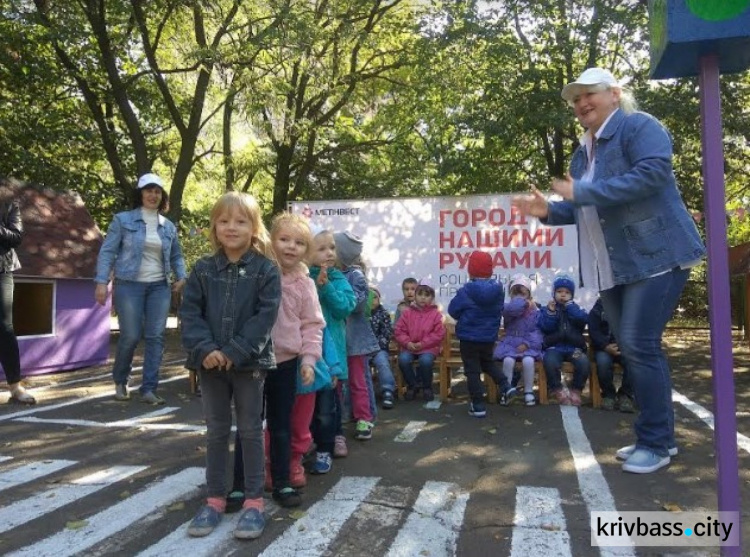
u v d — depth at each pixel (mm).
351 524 3262
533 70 13234
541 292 9805
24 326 8617
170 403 6414
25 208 8656
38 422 5543
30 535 3162
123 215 6387
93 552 2959
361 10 16016
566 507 3453
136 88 15852
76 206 9547
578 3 13602
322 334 3971
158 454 4578
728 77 11984
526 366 6367
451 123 14195
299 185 18484
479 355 5969
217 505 3293
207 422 3328
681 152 12625
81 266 8836
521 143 16031
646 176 3418
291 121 16391
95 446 4789
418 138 19281
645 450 4008
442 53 14461
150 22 14773
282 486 3533
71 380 7906
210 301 3244
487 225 10023
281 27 13586
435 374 8539
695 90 12227
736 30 2303
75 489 3838
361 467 4258
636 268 3701
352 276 4922
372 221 10359
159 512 3453
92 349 9062
